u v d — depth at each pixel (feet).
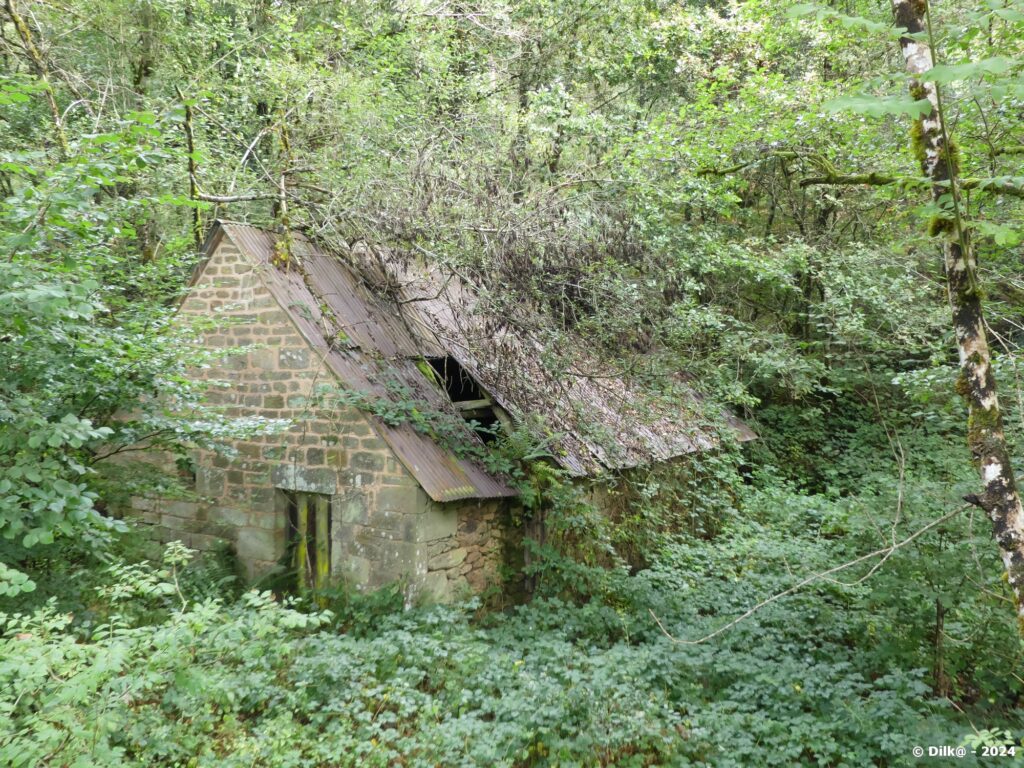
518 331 33.91
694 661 25.57
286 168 40.32
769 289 59.31
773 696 24.08
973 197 22.75
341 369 31.89
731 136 33.94
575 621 29.30
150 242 47.65
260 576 33.65
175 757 17.74
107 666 14.42
